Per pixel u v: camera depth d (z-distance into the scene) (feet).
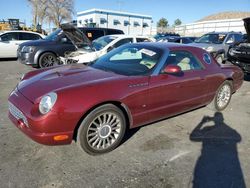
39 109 9.46
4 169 9.52
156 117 12.63
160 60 12.60
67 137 9.71
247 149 11.96
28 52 30.35
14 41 40.65
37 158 10.34
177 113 13.89
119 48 15.17
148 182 9.18
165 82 12.32
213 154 11.36
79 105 9.56
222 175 9.82
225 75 16.24
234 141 12.73
